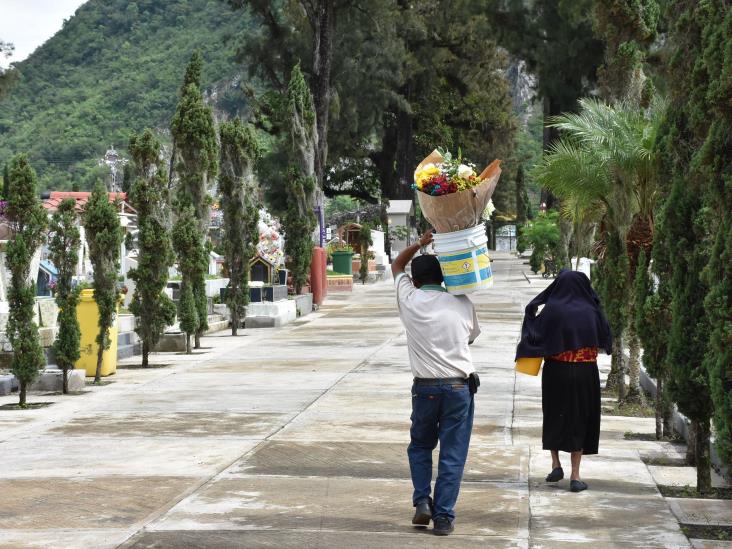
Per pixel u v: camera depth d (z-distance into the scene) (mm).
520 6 57375
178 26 199125
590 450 8672
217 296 28922
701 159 7020
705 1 8227
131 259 34750
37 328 14117
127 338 20875
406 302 7309
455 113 86562
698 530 7301
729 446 6844
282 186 62781
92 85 183375
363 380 16281
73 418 12859
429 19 75250
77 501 8234
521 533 7129
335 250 52688
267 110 65938
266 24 65938
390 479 8992
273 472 9328
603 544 6832
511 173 112938
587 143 13805
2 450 10695
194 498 8297
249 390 15305
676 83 8516
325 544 6875
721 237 6918
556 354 8570
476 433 11438
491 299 36375
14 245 13883
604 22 17188
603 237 14914
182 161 23734
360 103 67062
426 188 7121
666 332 10422
